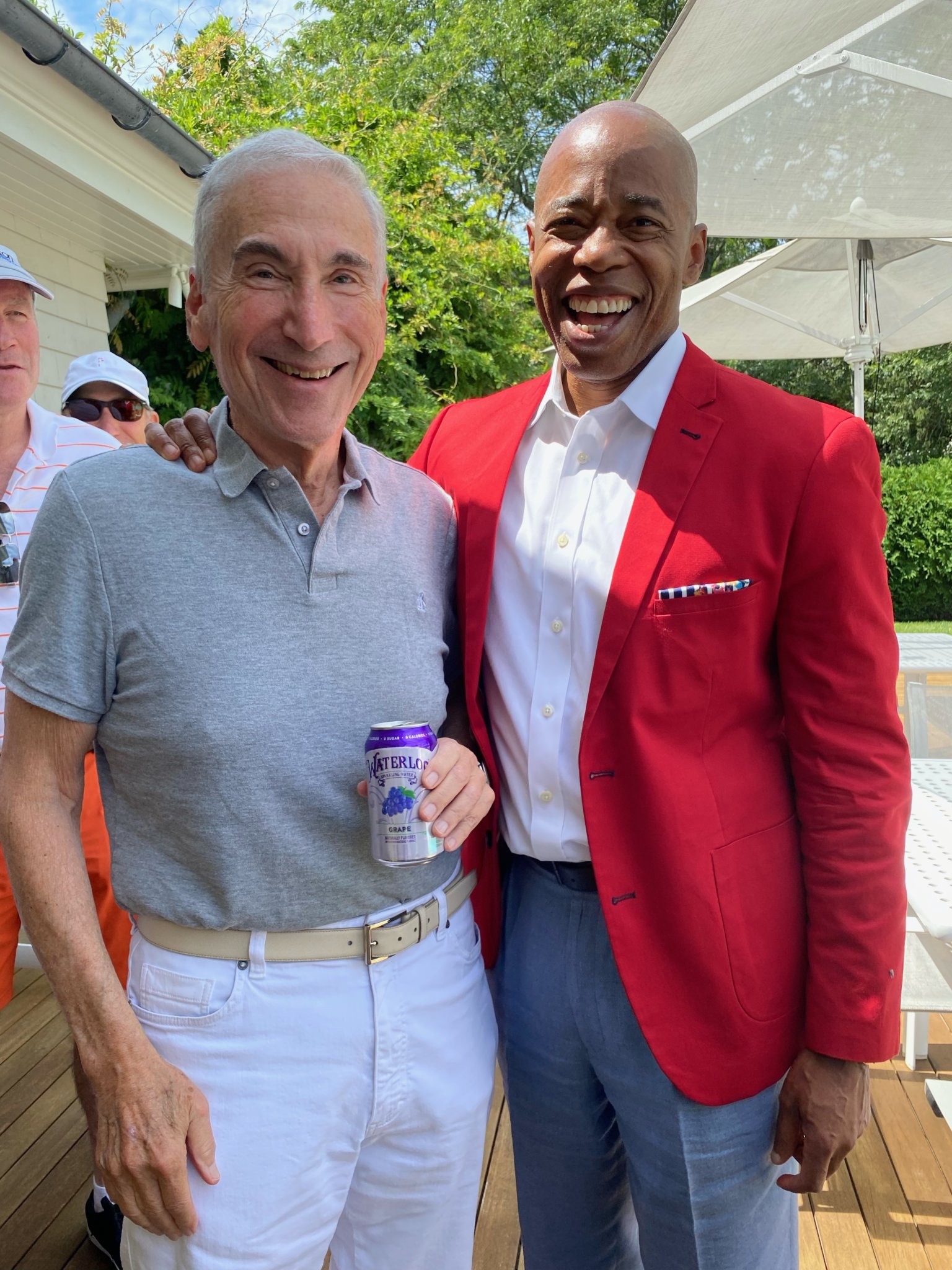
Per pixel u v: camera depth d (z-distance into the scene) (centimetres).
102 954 106
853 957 116
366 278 115
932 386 1487
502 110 1720
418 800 108
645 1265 134
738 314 440
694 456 119
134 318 639
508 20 1684
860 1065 119
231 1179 109
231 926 110
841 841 117
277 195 108
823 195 228
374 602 118
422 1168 125
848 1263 180
